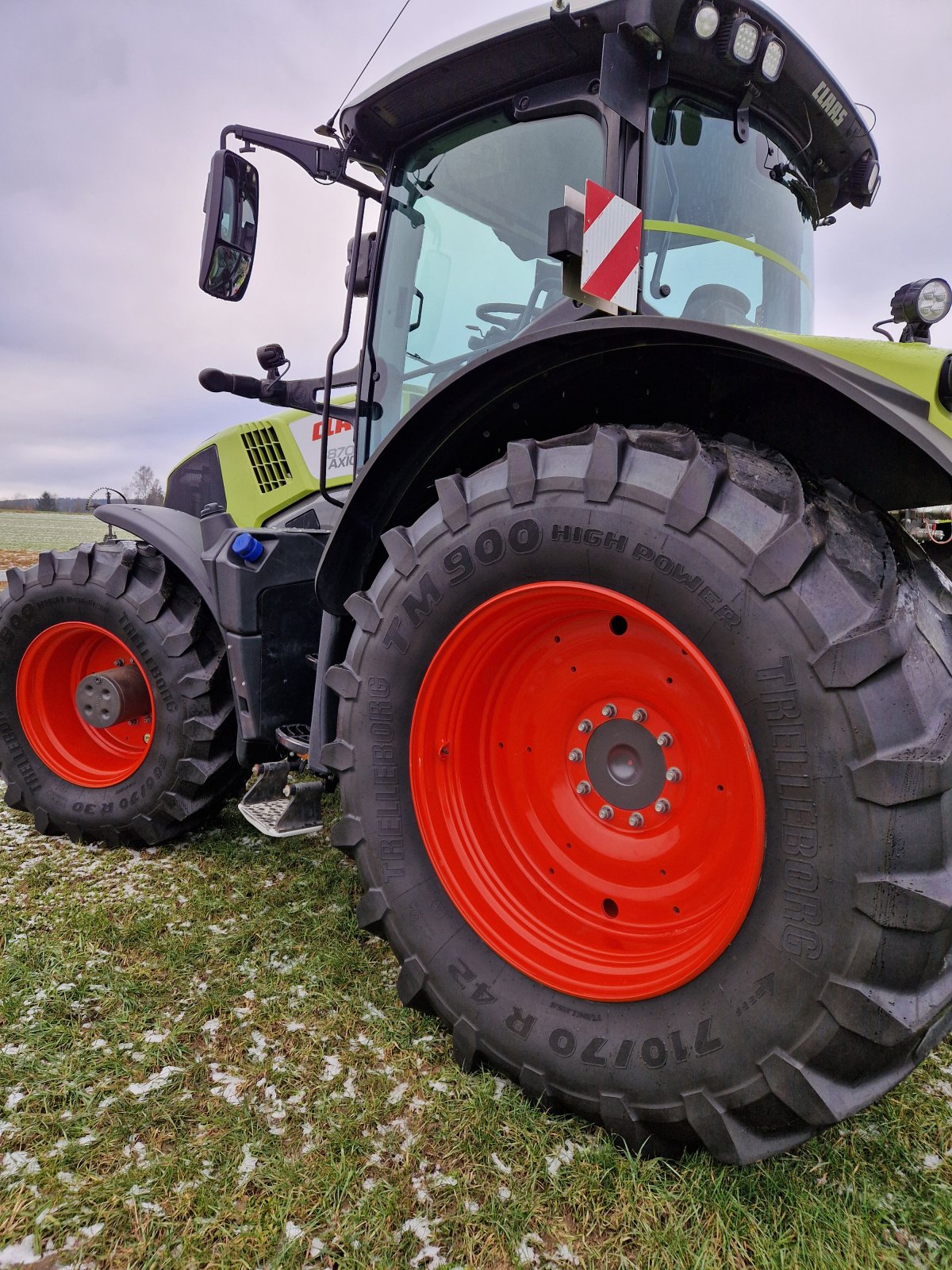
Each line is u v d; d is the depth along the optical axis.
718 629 1.49
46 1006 2.10
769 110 2.22
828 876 1.39
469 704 1.98
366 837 2.01
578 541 1.65
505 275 2.27
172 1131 1.68
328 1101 1.76
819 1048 1.40
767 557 1.44
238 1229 1.46
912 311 1.87
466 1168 1.59
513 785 2.02
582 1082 1.65
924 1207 1.50
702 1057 1.51
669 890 1.77
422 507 2.19
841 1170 1.58
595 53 2.01
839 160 2.49
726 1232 1.44
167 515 3.18
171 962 2.30
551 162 2.15
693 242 2.10
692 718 1.68
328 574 2.17
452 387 1.83
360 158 2.50
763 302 2.32
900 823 1.34
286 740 2.68
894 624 1.36
